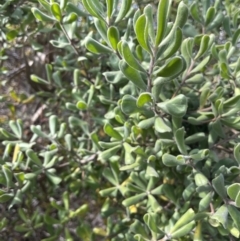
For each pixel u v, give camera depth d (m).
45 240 0.24
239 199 0.15
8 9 0.24
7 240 0.27
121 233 0.24
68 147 0.24
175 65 0.16
